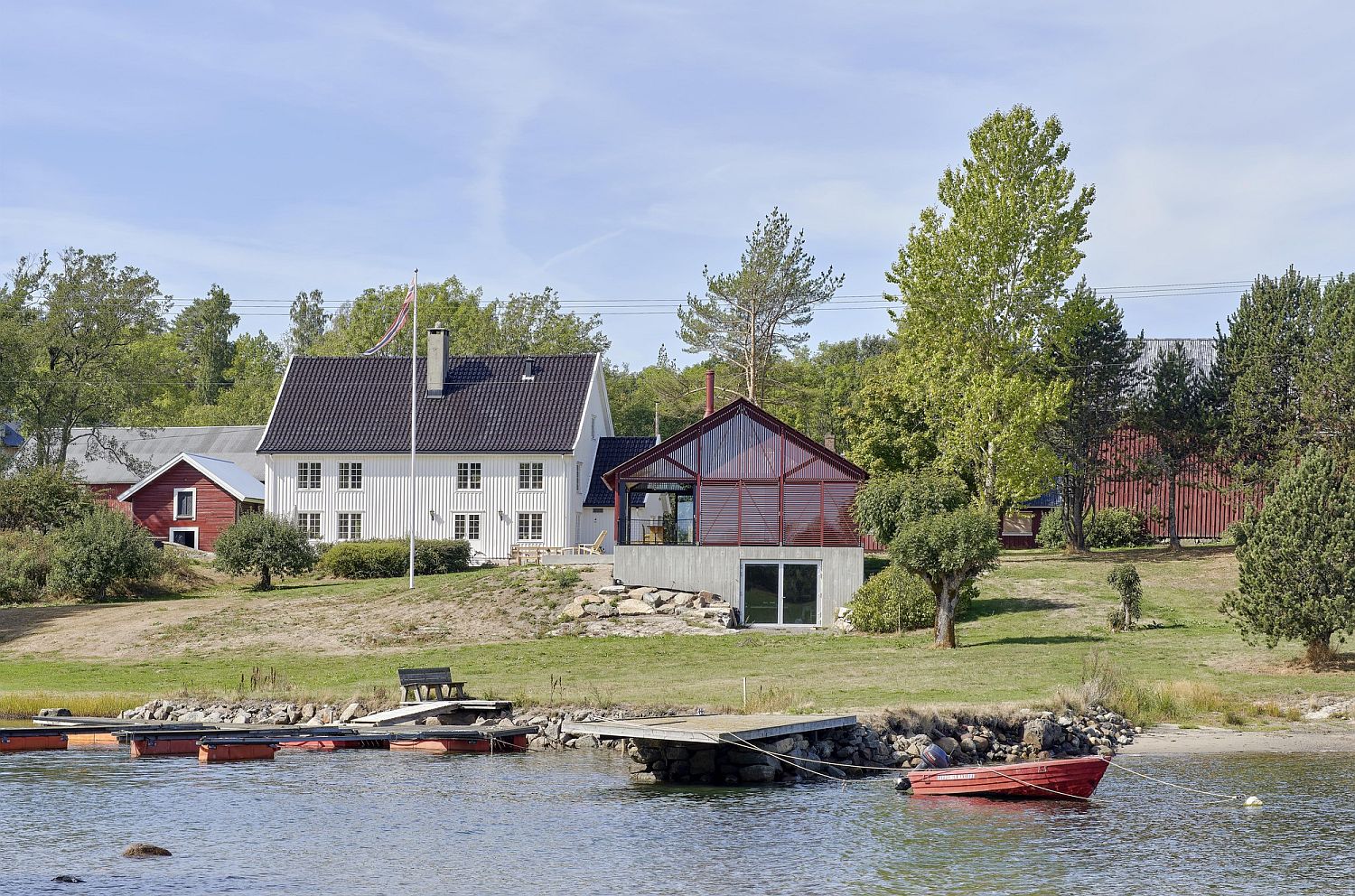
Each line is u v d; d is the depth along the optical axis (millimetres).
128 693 39969
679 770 28875
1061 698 32906
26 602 60938
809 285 92312
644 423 118062
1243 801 25781
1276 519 39750
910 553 43750
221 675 44062
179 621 54344
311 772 29953
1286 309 63938
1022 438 56625
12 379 81875
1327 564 39031
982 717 31469
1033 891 19953
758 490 54719
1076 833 23500
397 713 35406
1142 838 23109
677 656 45156
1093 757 26391
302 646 50156
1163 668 39906
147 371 92750
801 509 54531
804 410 105688
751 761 28422
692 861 21766
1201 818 24500
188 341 159250
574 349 114312
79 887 20172
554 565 58938
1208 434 64938
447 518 72250
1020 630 48125
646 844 22922
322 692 39312
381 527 72688
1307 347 61406
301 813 25484
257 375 149750
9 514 70812
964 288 59250
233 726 35438
